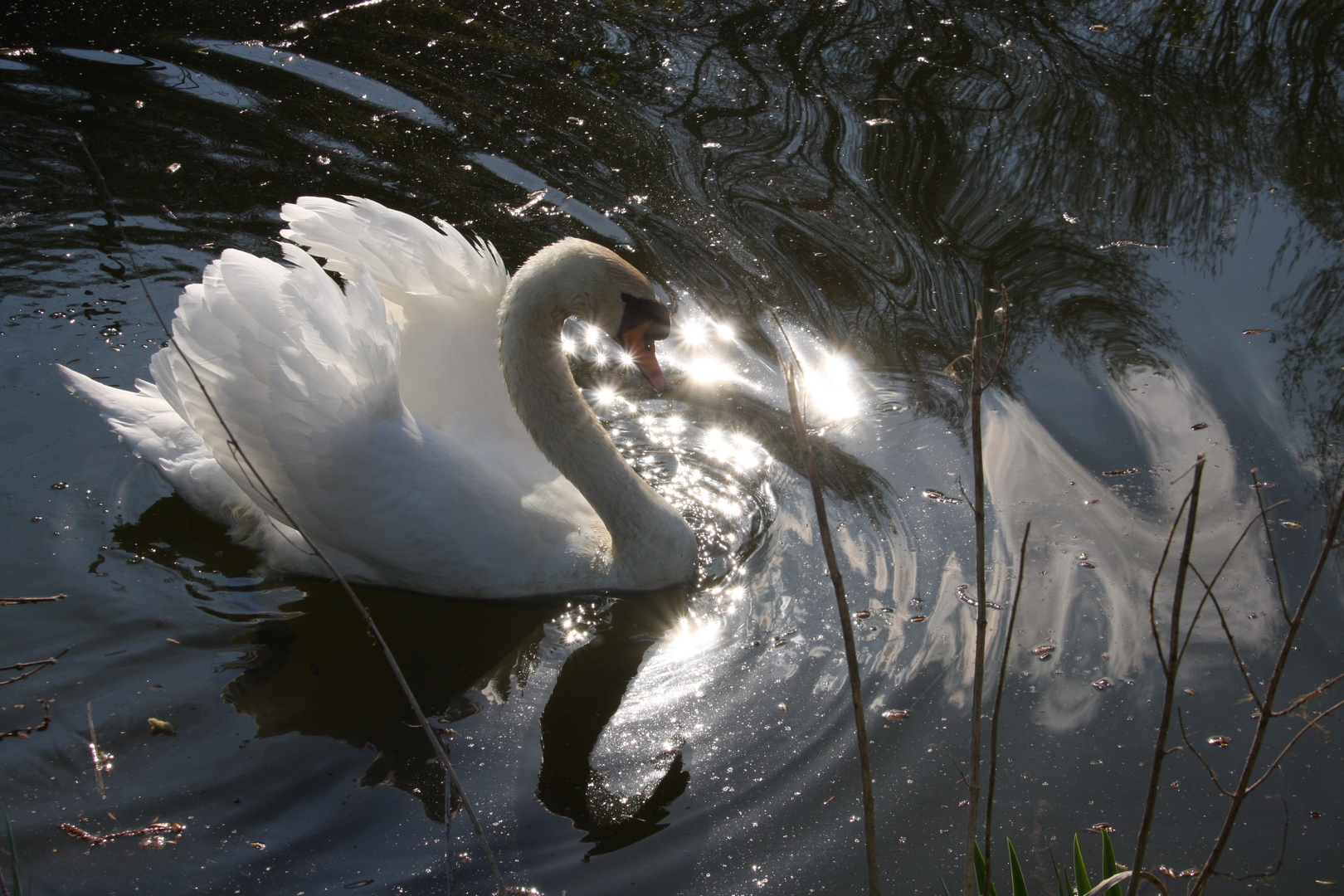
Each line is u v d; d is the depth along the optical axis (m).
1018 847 3.76
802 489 5.78
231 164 8.34
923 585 5.08
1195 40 10.13
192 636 4.87
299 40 10.28
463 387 5.64
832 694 4.50
